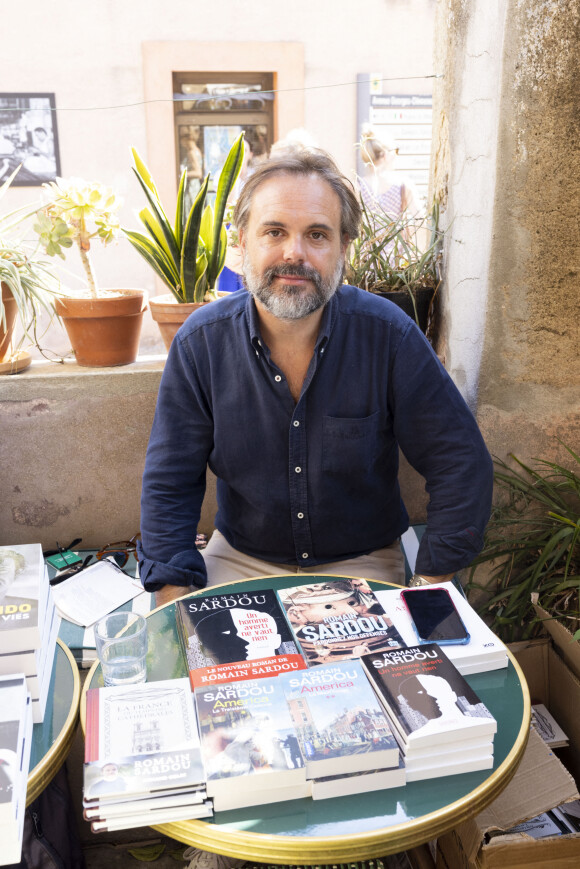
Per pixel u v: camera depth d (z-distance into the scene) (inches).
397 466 74.9
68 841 63.4
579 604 74.2
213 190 192.5
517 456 81.1
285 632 51.9
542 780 58.7
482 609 82.6
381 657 47.1
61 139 183.3
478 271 78.4
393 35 187.0
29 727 43.6
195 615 53.9
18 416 83.5
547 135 70.7
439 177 91.4
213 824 38.2
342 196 63.1
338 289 67.8
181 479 69.5
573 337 76.9
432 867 62.6
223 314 67.2
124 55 180.2
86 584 75.5
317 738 40.5
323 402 66.5
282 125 189.6
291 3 182.2
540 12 67.6
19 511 86.7
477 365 79.8
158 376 83.9
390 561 74.1
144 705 43.8
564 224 73.0
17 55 176.9
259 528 71.9
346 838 37.3
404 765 40.6
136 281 192.4
